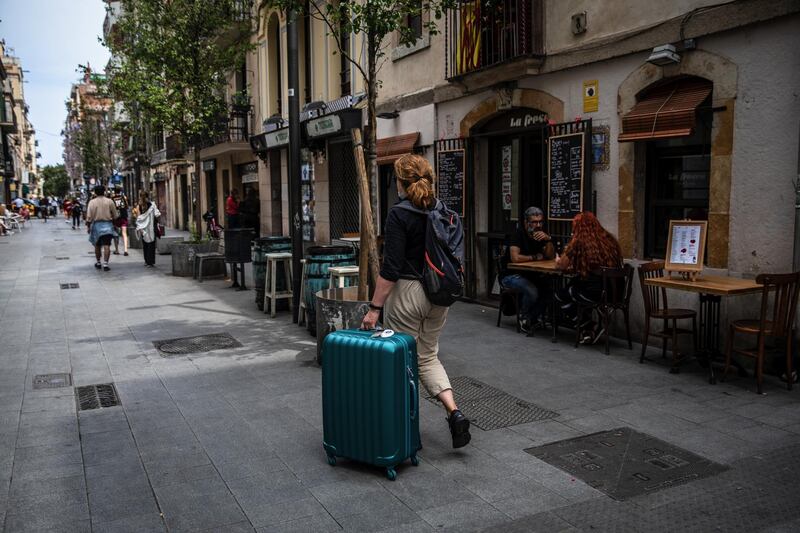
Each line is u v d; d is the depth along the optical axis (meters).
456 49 10.01
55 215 67.12
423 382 4.35
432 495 3.74
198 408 5.33
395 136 12.06
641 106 7.08
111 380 6.18
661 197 7.37
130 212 25.94
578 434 4.64
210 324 8.77
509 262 8.09
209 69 14.92
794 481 3.86
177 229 36.06
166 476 4.04
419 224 4.17
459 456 4.28
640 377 6.06
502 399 5.45
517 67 8.51
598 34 7.61
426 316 4.26
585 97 7.90
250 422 4.98
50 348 7.47
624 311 7.04
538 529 3.34
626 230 7.49
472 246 10.10
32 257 18.27
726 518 3.44
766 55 5.91
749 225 6.16
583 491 3.76
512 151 9.70
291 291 9.60
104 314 9.55
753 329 5.52
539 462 4.17
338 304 6.32
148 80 14.48
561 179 8.19
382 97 12.62
